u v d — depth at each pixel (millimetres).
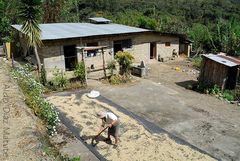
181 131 9906
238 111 12289
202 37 28469
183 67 21703
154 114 11445
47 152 6312
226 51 23750
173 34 24250
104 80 16594
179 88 15758
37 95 10258
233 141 9258
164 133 9656
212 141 9219
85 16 52344
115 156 7941
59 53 17375
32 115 8320
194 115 11523
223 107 12766
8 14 28406
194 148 8680
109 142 8711
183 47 26656
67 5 37094
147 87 15516
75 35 17578
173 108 12266
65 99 12781
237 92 14680
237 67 15125
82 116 10719
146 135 9406
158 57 23984
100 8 55719
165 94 14305
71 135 8984
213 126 10453
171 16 48250
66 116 10625
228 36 25078
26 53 20188
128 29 21812
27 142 6438
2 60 18703
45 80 14641
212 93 14766
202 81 16062
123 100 13078
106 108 11797
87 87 15000
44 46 16625
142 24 35469
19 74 12648
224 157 8219
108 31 19984
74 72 16109
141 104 12609
